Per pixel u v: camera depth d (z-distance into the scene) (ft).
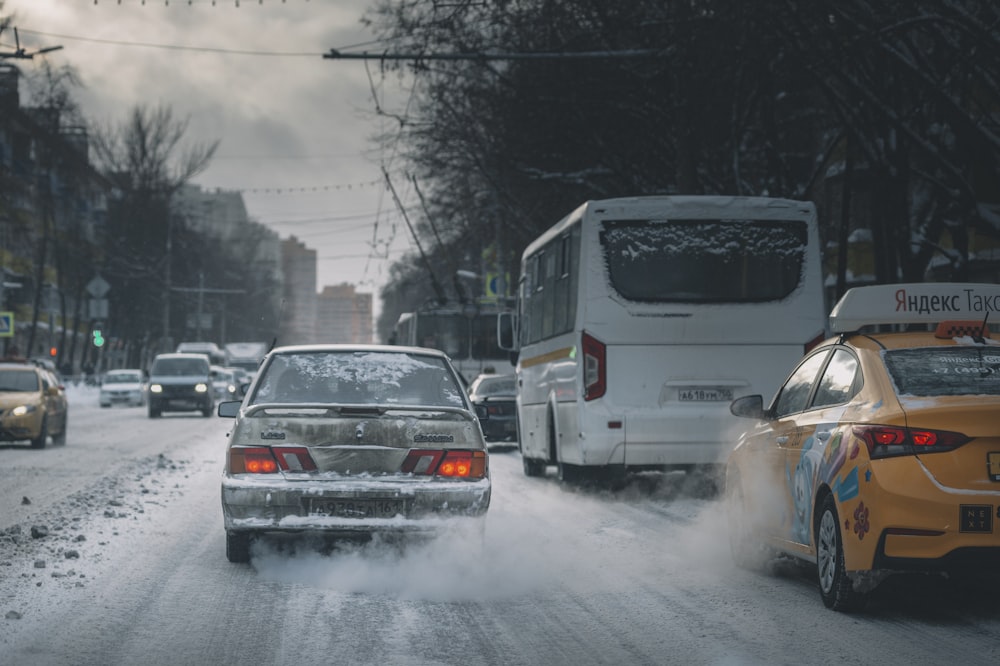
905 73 103.04
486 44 135.54
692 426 74.28
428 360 50.90
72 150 342.64
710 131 140.56
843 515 36.68
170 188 415.23
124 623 36.27
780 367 75.31
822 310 75.92
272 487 44.75
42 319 440.45
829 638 34.42
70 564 47.62
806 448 40.22
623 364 74.69
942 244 149.18
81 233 409.08
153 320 438.40
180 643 33.55
